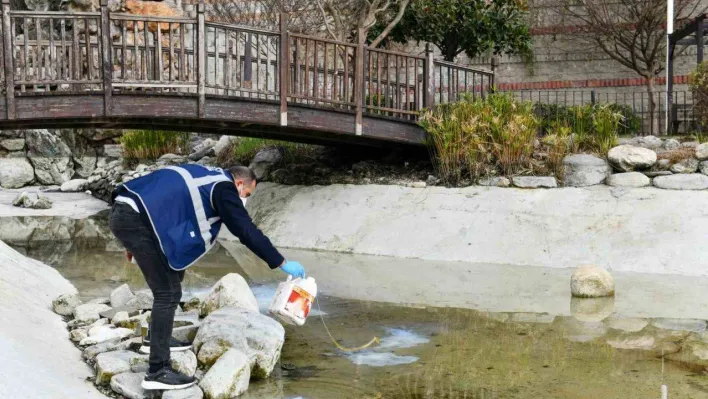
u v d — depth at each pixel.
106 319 5.90
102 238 11.19
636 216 8.84
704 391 4.52
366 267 8.70
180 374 4.47
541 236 8.99
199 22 9.72
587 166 9.88
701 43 12.98
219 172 4.50
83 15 9.26
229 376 4.55
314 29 14.49
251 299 5.87
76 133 17.53
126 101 9.43
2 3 8.85
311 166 12.14
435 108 11.38
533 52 17.14
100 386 4.59
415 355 5.40
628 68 16.73
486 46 14.17
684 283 7.52
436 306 6.87
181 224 4.29
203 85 9.78
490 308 6.77
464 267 8.63
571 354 5.36
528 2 17.09
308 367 5.15
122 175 14.99
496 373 4.95
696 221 8.49
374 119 10.90
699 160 9.68
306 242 10.23
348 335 5.95
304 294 4.80
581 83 16.97
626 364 5.09
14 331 5.02
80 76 9.37
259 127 10.61
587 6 16.39
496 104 10.81
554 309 6.69
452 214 9.73
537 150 10.66
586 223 8.97
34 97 9.05
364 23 13.45
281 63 10.18
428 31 14.12
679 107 14.94
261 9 14.76
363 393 4.60
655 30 16.17
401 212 10.09
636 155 9.71
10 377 4.10
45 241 10.86
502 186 10.02
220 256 9.73
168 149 15.72
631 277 7.85
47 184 17.36
